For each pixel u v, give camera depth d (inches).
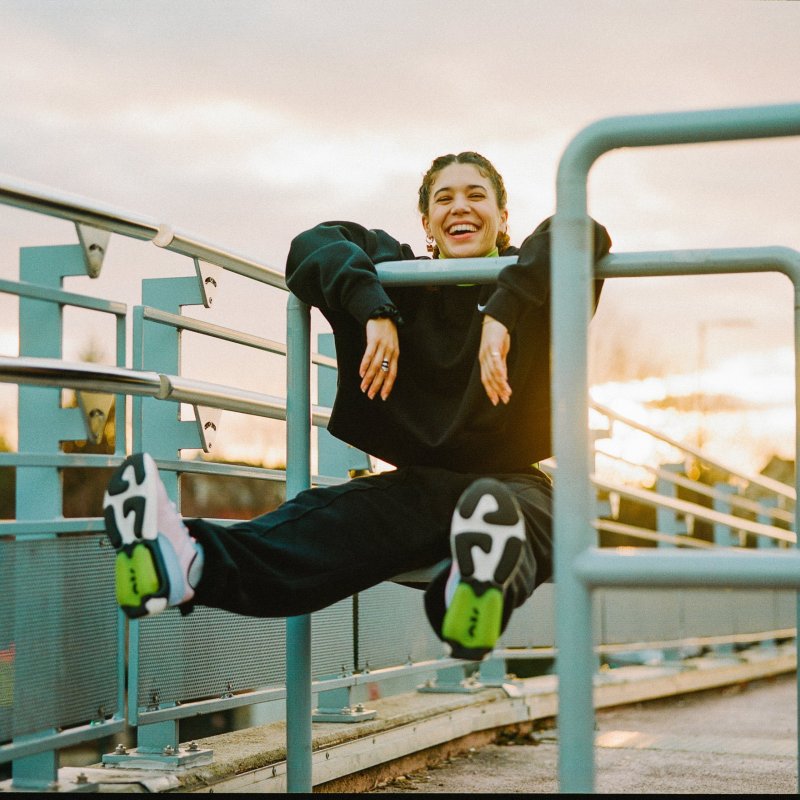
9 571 63.2
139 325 79.8
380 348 65.4
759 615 249.0
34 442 71.7
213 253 85.7
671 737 134.6
